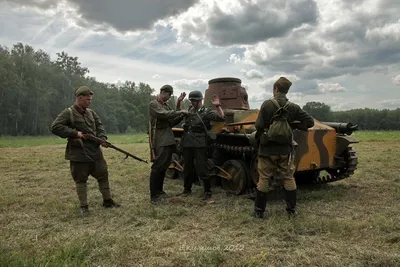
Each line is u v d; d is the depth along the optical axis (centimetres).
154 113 573
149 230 422
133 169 932
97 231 421
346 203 544
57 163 1093
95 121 537
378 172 810
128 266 322
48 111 6053
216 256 331
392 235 383
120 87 10225
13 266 308
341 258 330
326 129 616
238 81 787
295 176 722
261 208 465
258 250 354
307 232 405
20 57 6200
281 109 445
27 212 520
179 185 731
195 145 590
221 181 672
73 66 7100
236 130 634
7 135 5272
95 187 684
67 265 310
